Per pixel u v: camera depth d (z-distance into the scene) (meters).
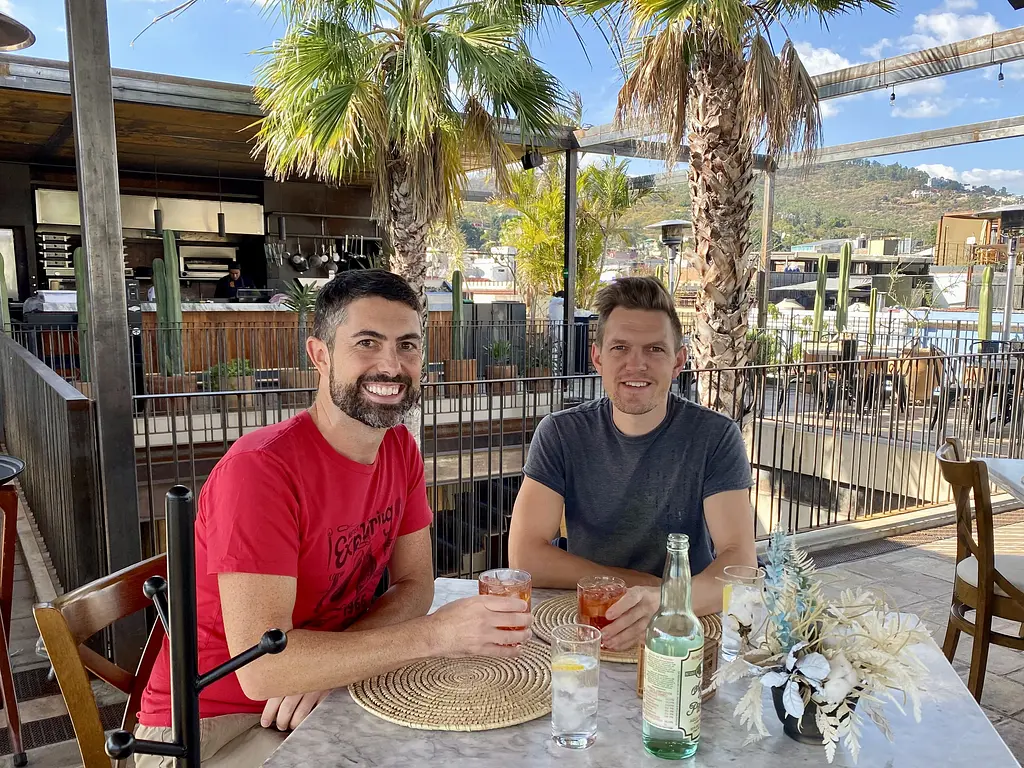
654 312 1.77
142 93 7.48
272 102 6.25
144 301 9.99
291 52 5.86
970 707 1.14
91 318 2.63
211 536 1.28
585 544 1.91
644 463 1.84
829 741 0.93
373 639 1.21
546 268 14.45
